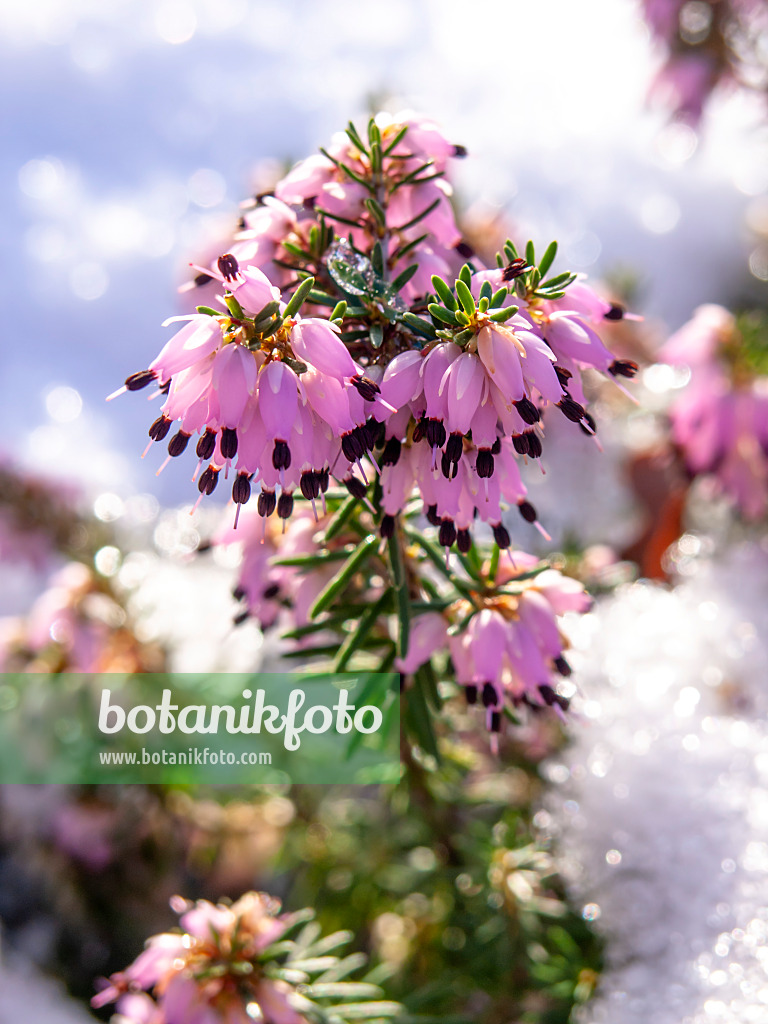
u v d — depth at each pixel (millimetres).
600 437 226
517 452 89
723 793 147
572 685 156
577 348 97
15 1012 201
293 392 85
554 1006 171
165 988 126
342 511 114
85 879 212
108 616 198
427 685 131
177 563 223
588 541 224
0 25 397
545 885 173
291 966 141
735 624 176
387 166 112
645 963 145
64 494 245
